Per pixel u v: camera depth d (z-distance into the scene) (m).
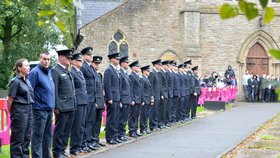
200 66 36.38
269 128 19.70
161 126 19.72
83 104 12.84
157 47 36.47
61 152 12.05
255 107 32.12
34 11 33.41
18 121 10.11
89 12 41.62
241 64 37.88
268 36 37.94
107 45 35.59
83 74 13.66
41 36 35.91
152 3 36.34
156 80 18.89
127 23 36.00
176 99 21.27
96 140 14.06
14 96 10.05
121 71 15.98
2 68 36.22
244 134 17.50
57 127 11.91
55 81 11.61
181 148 13.93
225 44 37.69
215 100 31.28
